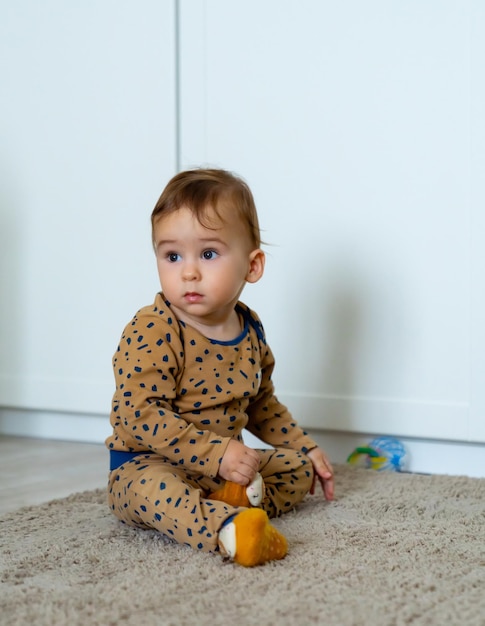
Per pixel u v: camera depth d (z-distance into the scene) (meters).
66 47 1.78
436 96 1.46
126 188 1.74
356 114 1.52
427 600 0.81
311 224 1.57
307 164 1.57
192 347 1.13
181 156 1.69
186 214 1.11
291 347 1.60
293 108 1.58
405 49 1.48
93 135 1.76
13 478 1.45
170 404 1.11
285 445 1.29
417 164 1.48
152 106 1.70
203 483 1.11
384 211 1.51
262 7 1.59
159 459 1.11
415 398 1.50
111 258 1.76
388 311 1.51
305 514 1.18
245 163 1.63
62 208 1.80
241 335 1.20
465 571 0.90
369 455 1.52
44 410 1.86
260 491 1.06
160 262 1.14
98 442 1.82
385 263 1.51
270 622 0.75
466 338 1.45
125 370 1.09
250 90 1.61
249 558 0.91
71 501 1.25
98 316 1.77
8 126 1.84
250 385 1.18
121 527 1.10
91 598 0.82
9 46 1.83
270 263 1.61
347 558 0.95
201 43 1.66
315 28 1.55
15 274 1.85
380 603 0.80
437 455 1.52
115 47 1.73
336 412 1.56
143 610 0.79
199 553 0.97
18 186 1.84
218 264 1.12
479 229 1.43
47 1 1.79
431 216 1.47
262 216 1.61
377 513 1.17
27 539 1.04
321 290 1.57
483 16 1.41
